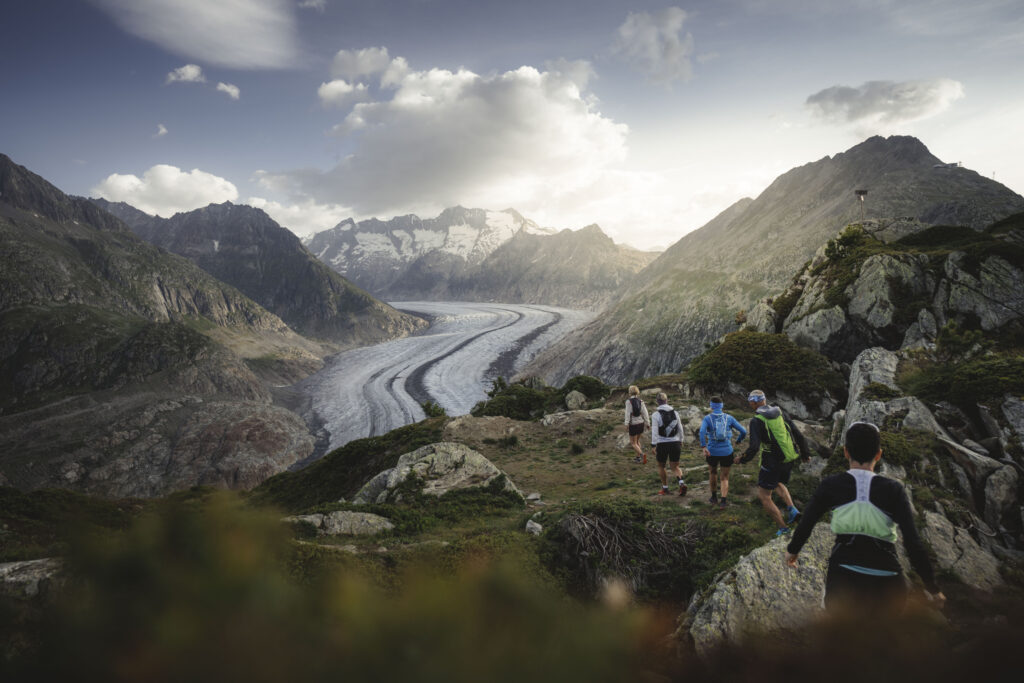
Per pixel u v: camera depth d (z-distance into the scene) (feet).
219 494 6.00
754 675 13.98
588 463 62.49
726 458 35.88
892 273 91.86
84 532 4.86
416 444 80.02
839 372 86.07
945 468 31.71
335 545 30.89
